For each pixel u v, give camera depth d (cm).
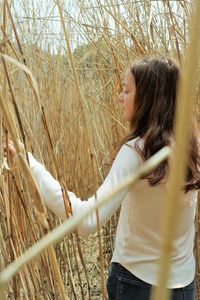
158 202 91
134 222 96
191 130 92
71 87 171
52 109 161
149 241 95
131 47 146
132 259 98
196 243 147
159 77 94
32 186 56
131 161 89
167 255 18
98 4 143
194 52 16
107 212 85
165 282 18
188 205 97
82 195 181
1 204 89
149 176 87
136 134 94
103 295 94
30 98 123
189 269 101
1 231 88
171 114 93
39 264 113
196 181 93
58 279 61
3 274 23
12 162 80
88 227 85
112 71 156
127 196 96
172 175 18
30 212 91
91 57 168
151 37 142
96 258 208
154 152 89
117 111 156
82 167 178
